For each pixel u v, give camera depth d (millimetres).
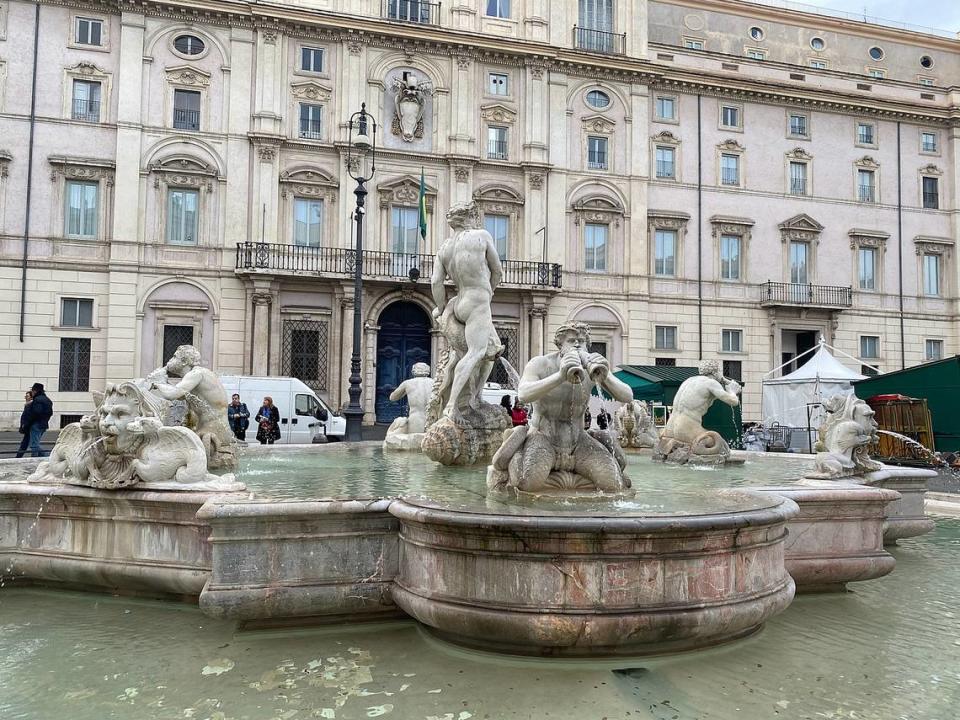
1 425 27609
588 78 34812
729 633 4199
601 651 3996
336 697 3672
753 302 36812
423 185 28031
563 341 5285
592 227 34844
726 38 40781
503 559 3965
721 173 37031
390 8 32594
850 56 42625
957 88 40125
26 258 28234
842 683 3883
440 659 4137
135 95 29375
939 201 40219
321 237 31422
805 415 24719
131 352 28891
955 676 3998
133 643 4410
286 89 31125
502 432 7977
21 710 3545
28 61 28688
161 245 29438
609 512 4059
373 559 4559
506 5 34312
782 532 4594
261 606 4340
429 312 32562
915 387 21906
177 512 4871
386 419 32000
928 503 9930
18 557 5254
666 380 23484
